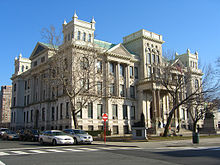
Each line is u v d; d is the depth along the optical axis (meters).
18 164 12.51
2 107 129.88
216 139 33.25
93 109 50.97
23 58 80.31
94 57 39.78
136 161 13.59
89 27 53.59
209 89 39.75
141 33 63.09
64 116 49.84
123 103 56.62
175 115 60.03
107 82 49.59
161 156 15.93
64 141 25.41
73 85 37.88
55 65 37.41
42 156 15.80
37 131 36.59
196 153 17.55
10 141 35.91
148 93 60.53
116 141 31.47
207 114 57.84
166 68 43.03
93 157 15.33
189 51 76.62
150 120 58.94
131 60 60.47
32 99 66.50
